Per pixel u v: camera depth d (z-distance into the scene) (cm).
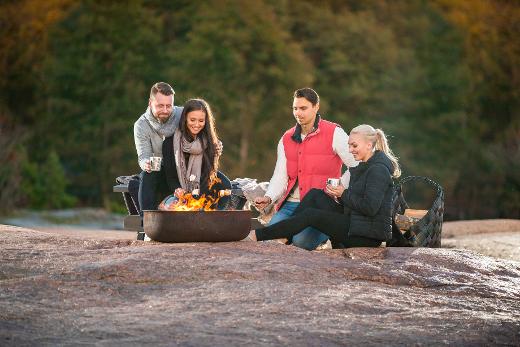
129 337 672
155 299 784
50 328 695
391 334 708
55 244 1021
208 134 1146
